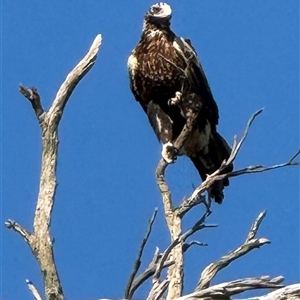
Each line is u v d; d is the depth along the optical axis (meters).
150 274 15.62
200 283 16.69
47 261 15.52
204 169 21.03
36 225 15.74
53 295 15.37
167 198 17.81
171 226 17.50
